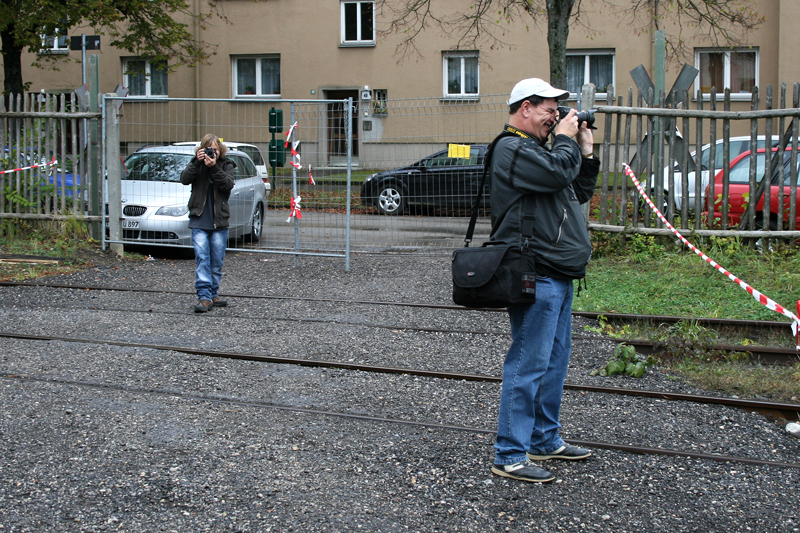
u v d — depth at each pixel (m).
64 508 3.69
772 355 6.52
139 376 5.79
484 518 3.66
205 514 3.66
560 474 4.18
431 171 11.84
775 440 4.72
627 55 23.94
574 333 7.23
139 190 12.04
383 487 3.98
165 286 9.46
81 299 8.59
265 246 12.88
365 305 8.41
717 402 5.41
